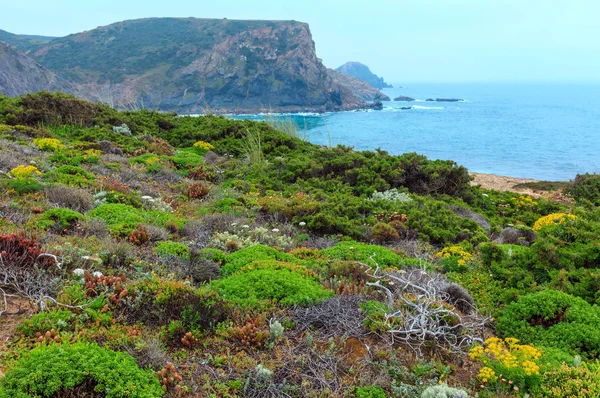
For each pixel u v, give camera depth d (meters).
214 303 5.02
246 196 11.27
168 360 4.15
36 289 4.75
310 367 4.37
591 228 8.03
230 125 19.83
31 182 8.14
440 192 14.06
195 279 6.13
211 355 4.37
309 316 5.21
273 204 10.12
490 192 16.12
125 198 8.90
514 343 5.12
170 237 7.54
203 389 3.92
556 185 20.89
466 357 4.96
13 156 10.18
